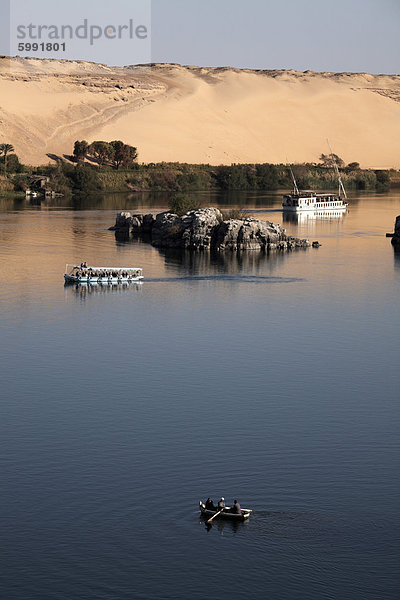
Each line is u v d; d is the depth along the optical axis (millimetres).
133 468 113438
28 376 150250
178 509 103062
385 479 111000
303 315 195000
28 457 116500
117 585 89562
